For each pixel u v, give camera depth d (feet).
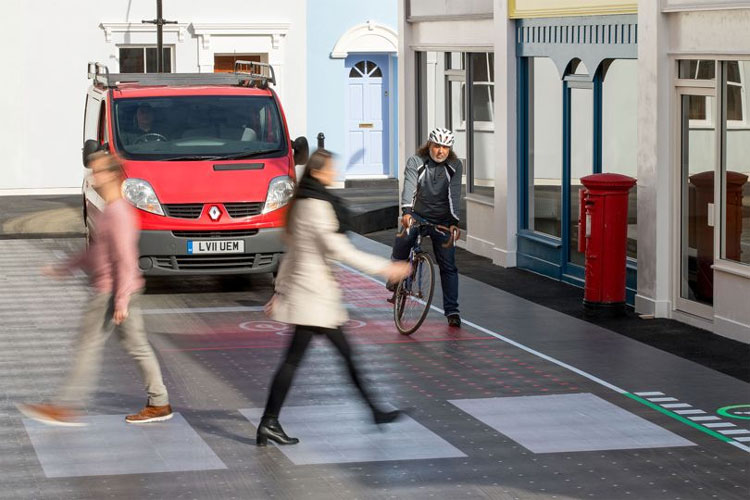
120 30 97.86
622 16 52.34
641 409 35.47
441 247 46.93
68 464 30.14
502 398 36.70
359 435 32.71
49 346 43.93
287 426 33.55
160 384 33.88
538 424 33.88
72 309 50.98
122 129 57.41
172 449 31.40
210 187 54.70
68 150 97.40
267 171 55.83
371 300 53.62
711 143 46.57
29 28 95.96
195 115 58.34
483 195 68.28
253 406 35.68
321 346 43.83
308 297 31.01
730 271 44.78
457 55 71.61
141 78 64.34
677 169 48.70
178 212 54.29
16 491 28.09
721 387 38.01
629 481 28.96
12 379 38.93
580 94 57.26
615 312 49.55
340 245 30.63
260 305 52.70
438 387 38.06
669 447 31.73
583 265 57.62
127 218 32.91
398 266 30.78
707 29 45.88
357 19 102.47
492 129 66.74
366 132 104.63
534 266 61.98
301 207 30.76
